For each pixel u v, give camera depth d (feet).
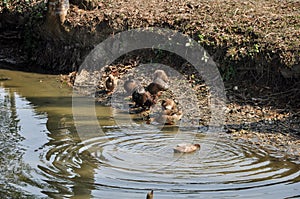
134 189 22.80
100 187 23.02
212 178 23.99
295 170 25.05
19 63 47.91
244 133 30.40
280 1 46.24
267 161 26.21
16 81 42.73
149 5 46.29
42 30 47.34
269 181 23.72
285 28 39.32
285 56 35.70
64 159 26.32
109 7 46.16
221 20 41.45
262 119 32.50
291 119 32.22
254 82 36.76
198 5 44.91
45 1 48.60
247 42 38.29
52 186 23.22
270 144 28.73
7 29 51.47
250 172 24.73
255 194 22.38
